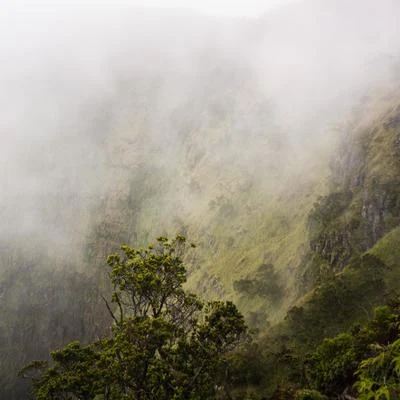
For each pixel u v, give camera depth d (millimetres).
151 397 18938
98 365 20016
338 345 30531
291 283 75750
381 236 63156
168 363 19578
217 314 20953
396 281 50438
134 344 19219
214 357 20422
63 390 23953
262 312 76875
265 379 47250
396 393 10234
